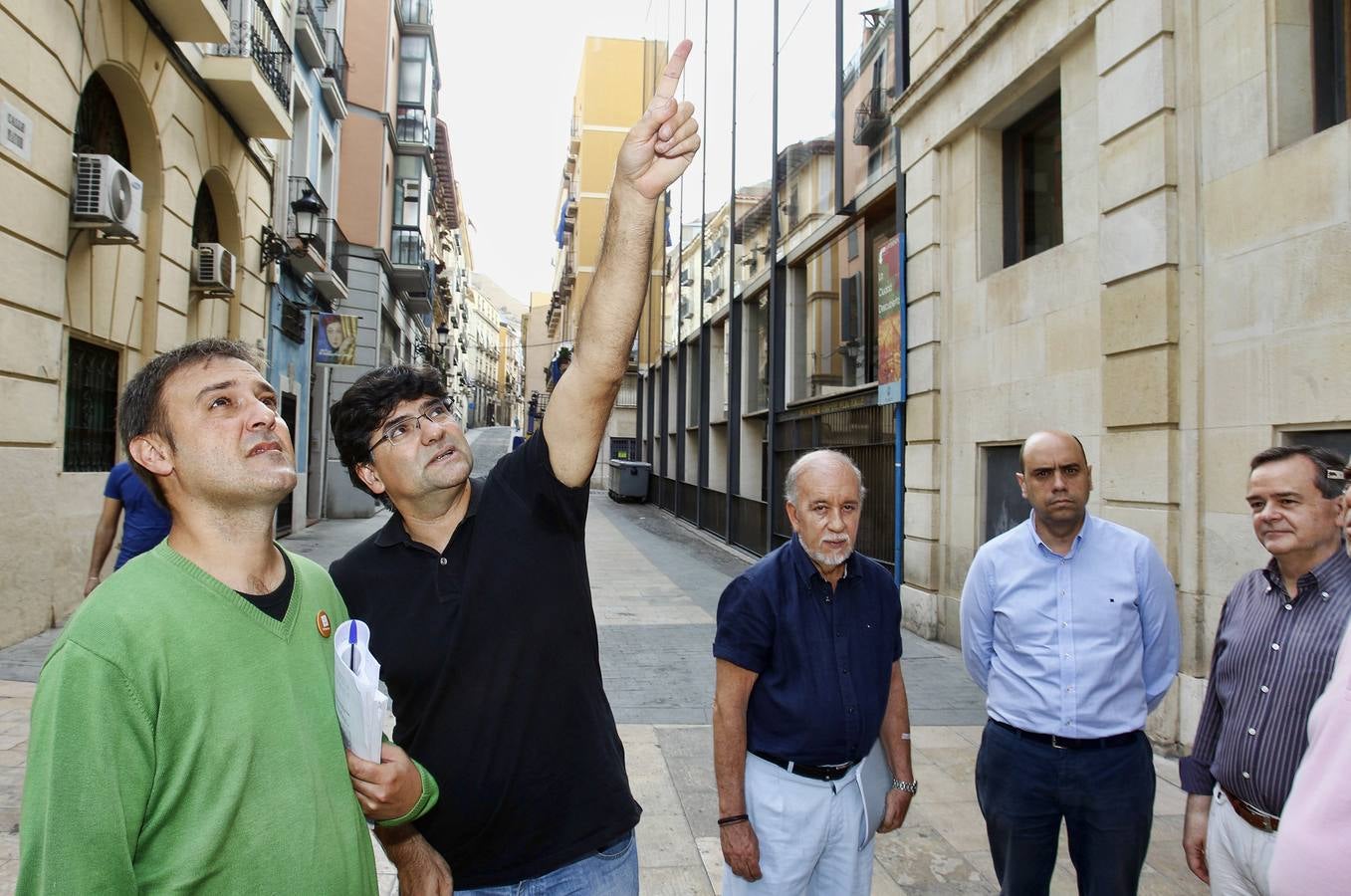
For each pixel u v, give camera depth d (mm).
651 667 6824
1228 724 2332
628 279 1784
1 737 4430
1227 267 4707
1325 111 4496
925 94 8086
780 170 13695
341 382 19969
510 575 1801
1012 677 2740
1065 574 2721
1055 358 6324
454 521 1894
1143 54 5188
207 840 1276
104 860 1188
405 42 26672
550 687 1812
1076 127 6176
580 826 1808
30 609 6488
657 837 3818
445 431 1841
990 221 7539
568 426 1831
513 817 1763
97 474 7539
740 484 16312
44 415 6629
